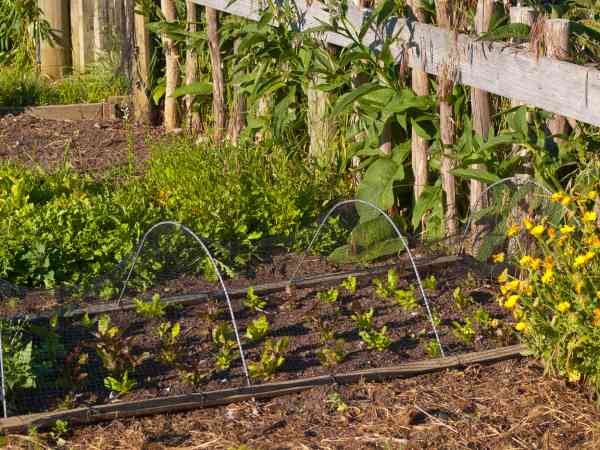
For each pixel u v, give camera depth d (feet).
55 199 21.80
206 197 21.86
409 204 22.70
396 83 21.58
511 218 19.02
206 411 14.85
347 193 23.18
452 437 13.94
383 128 21.86
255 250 20.83
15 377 14.97
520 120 18.61
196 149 25.82
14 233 19.81
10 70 36.50
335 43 23.20
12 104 33.83
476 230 19.97
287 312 18.42
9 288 18.75
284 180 23.03
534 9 18.66
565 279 14.84
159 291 19.19
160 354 16.58
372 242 20.58
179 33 29.68
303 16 24.03
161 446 13.82
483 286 19.30
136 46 32.17
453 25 19.34
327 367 16.19
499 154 20.02
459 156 19.75
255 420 14.55
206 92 29.19
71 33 37.96
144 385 15.57
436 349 16.60
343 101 21.18
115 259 19.85
